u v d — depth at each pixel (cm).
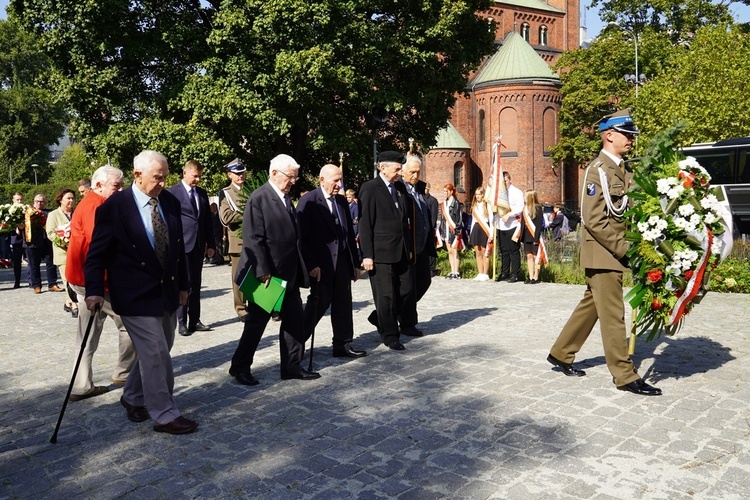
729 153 2308
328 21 1983
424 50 2222
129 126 2081
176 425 482
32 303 1288
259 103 2017
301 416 514
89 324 479
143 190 485
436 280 1435
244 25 1992
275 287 577
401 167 738
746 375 587
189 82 2070
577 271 1393
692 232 530
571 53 4469
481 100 5081
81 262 575
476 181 5206
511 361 662
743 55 2897
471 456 422
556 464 405
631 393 542
